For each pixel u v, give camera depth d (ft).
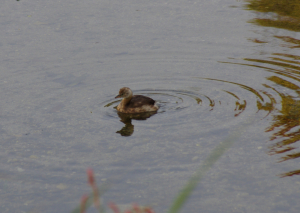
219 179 46.83
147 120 62.34
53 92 71.05
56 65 80.64
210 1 115.14
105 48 87.71
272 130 57.16
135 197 43.93
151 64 82.02
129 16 104.27
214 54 85.05
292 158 50.26
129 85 74.38
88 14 105.60
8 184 46.55
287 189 44.65
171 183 46.09
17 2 114.32
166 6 111.45
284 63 80.18
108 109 66.28
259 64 80.33
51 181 46.98
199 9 109.09
